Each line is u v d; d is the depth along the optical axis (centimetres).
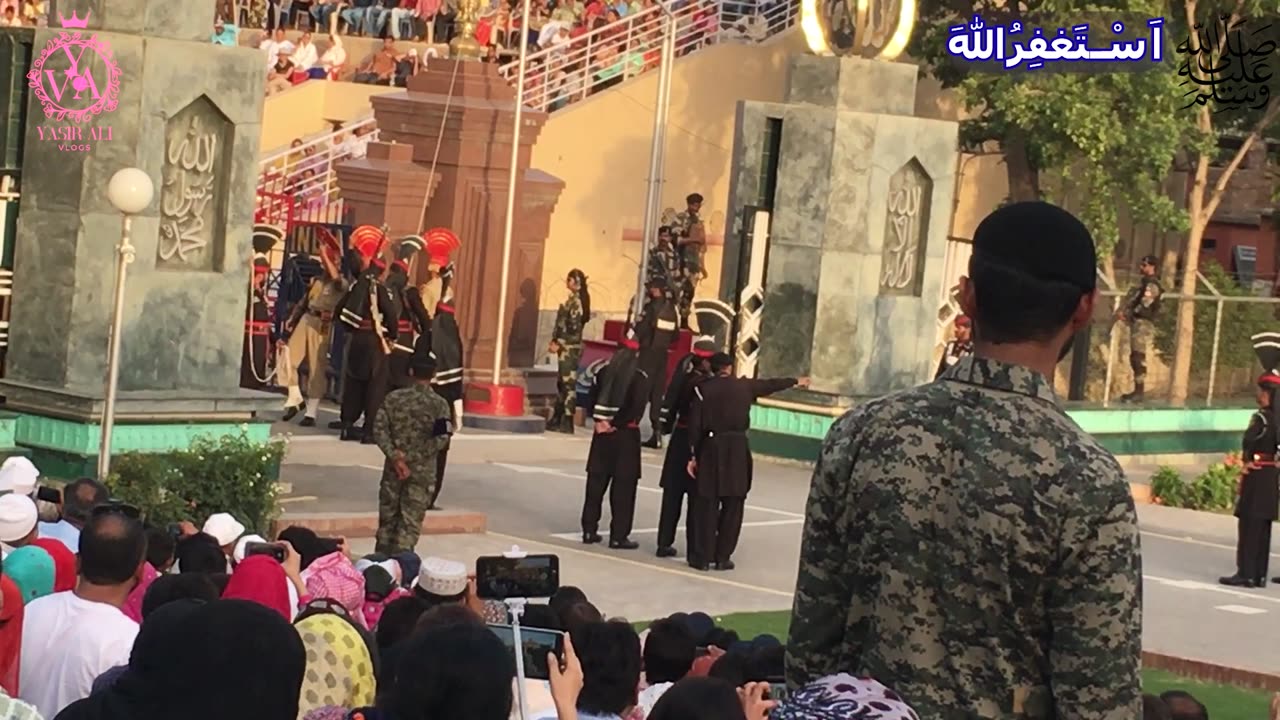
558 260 3416
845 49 2473
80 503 1098
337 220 3173
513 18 3691
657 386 2561
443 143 2759
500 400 2652
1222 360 3028
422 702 463
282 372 2503
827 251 2459
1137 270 3656
